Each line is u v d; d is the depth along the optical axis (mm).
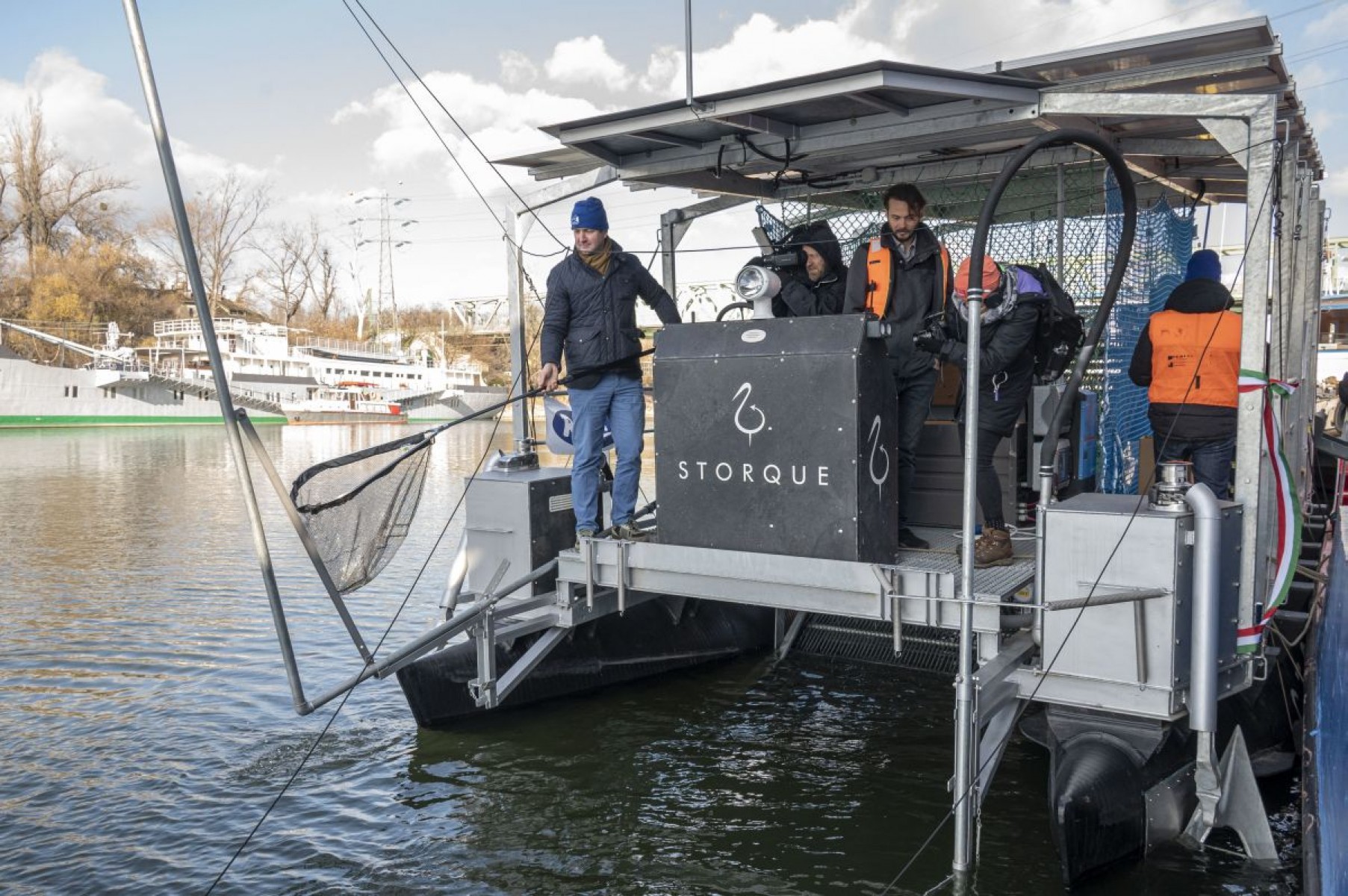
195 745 5863
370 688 6898
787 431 4496
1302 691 5141
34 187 63906
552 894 4176
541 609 5957
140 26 3510
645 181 6574
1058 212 6898
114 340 57281
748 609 7559
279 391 61312
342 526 4789
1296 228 6156
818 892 4145
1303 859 3705
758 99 4762
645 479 16703
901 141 5301
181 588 10133
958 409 4926
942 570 4418
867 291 4973
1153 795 4086
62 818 4922
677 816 4867
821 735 5910
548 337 5359
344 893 4199
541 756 5633
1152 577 3867
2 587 10141
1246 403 4145
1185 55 4879
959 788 4031
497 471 6305
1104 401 6797
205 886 4266
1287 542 4352
